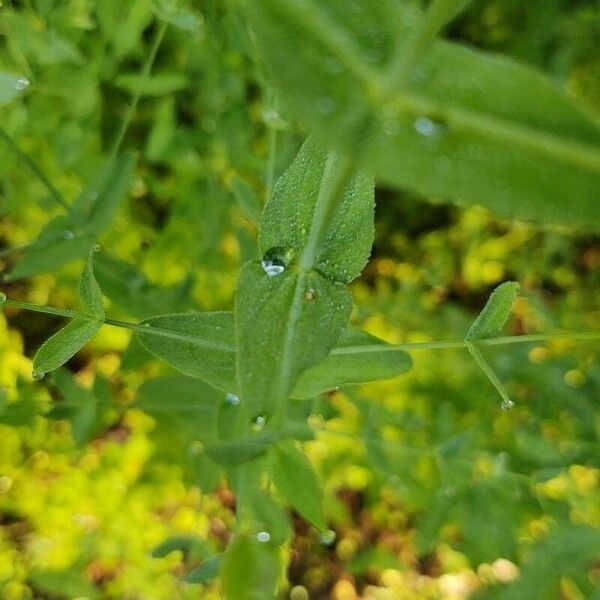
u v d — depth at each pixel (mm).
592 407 245
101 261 186
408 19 75
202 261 269
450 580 305
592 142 73
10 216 257
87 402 183
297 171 104
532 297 279
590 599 157
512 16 307
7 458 259
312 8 75
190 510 277
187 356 121
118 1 192
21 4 214
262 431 102
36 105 221
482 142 74
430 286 358
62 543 274
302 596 310
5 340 274
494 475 214
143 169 278
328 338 103
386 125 74
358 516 324
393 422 220
